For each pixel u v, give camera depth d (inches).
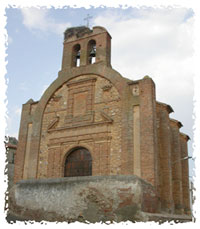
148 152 790.5
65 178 631.8
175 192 991.6
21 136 1064.2
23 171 1009.5
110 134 889.5
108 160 859.4
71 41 1114.1
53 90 1059.9
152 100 845.2
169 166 873.5
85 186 598.5
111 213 558.6
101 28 1058.7
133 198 561.9
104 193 578.6
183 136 1219.2
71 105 997.2
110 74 956.6
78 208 585.6
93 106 956.0
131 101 876.6
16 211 665.0
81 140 932.0
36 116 1059.9
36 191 655.8
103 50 1015.0
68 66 1072.8
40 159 994.7
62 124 998.4
